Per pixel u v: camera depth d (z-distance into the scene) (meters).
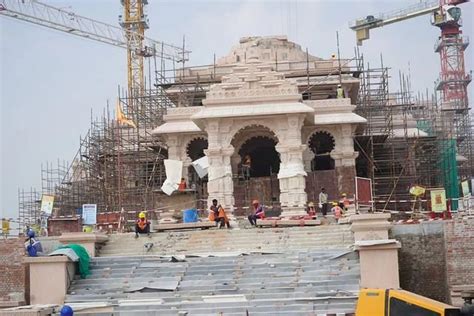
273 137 47.16
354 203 40.94
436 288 30.75
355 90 55.38
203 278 30.09
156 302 28.27
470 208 37.09
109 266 31.72
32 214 54.38
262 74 45.91
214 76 56.28
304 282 28.88
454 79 109.75
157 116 57.56
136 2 95.88
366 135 51.91
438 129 60.84
